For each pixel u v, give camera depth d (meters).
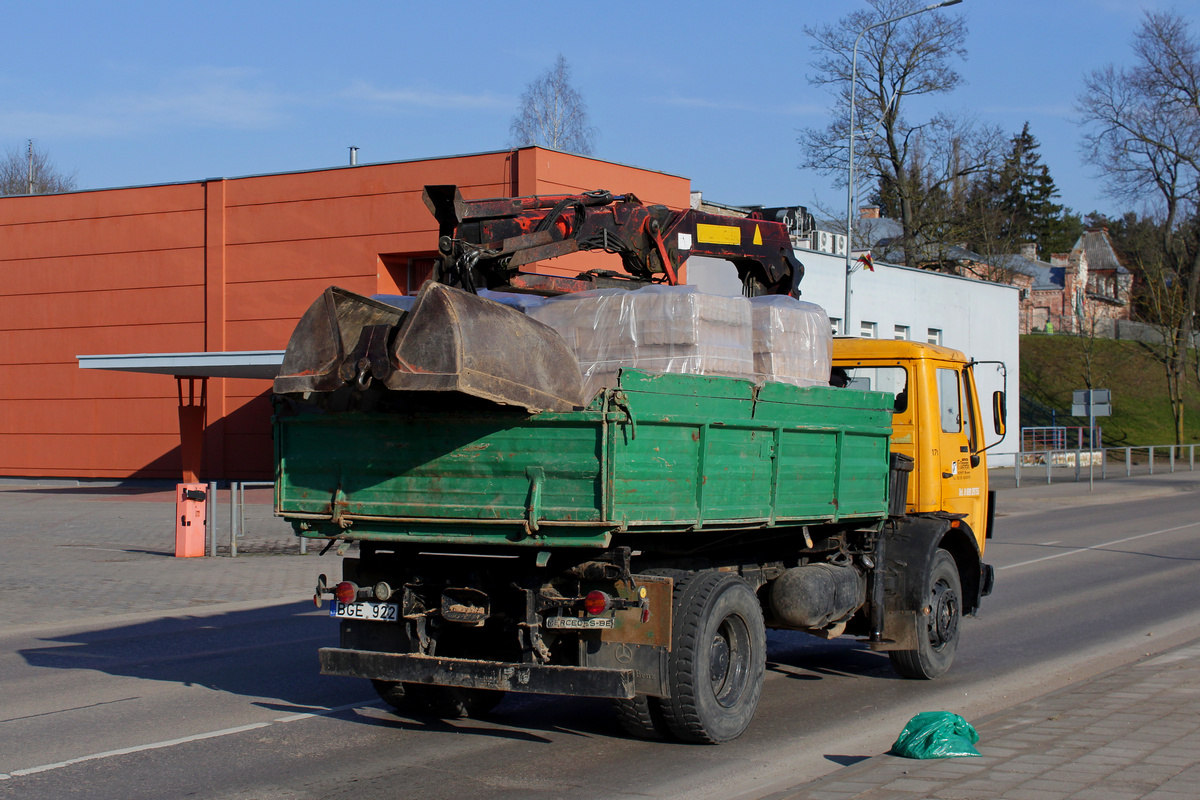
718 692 6.68
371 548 7.10
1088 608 12.45
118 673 8.92
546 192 27.03
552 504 5.96
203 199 31.77
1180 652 8.51
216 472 32.25
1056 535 21.27
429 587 6.72
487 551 6.44
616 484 5.82
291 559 16.34
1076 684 7.31
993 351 42.16
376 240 29.44
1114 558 17.55
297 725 7.23
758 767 6.24
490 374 5.82
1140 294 56.28
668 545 6.71
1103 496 30.75
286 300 30.67
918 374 9.20
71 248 33.62
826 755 6.51
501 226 7.87
